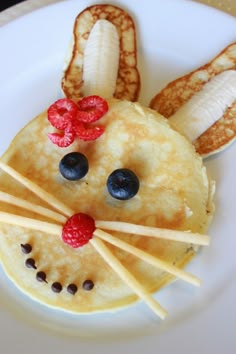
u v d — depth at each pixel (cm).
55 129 36
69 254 33
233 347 32
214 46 41
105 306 32
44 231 33
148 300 31
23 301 34
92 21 41
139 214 33
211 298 33
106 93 38
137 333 33
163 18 41
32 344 32
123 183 32
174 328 33
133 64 40
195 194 34
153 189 34
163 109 39
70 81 39
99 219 33
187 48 41
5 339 32
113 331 33
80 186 34
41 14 41
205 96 38
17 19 41
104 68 39
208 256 34
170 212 33
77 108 34
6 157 36
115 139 35
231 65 39
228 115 38
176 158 34
